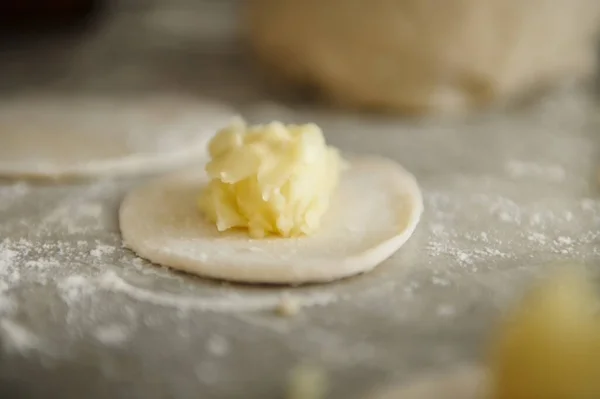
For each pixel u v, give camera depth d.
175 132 0.32
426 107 0.34
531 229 0.26
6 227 0.26
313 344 0.21
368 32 0.33
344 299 0.22
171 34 0.47
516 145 0.32
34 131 0.32
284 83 0.37
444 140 0.32
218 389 0.20
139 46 0.45
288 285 0.23
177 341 0.21
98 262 0.24
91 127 0.32
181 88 0.38
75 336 0.21
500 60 0.34
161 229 0.25
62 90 0.38
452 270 0.23
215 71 0.40
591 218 0.26
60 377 0.20
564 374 0.19
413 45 0.33
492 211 0.27
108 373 0.20
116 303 0.22
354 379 0.20
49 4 0.46
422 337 0.21
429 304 0.22
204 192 0.25
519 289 0.23
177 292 0.23
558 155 0.31
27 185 0.28
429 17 0.33
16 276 0.23
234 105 0.36
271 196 0.24
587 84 0.38
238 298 0.22
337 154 0.27
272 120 0.34
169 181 0.27
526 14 0.33
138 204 0.26
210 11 0.51
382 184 0.27
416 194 0.26
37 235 0.25
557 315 0.20
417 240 0.25
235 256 0.23
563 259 0.24
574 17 0.34
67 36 0.47
